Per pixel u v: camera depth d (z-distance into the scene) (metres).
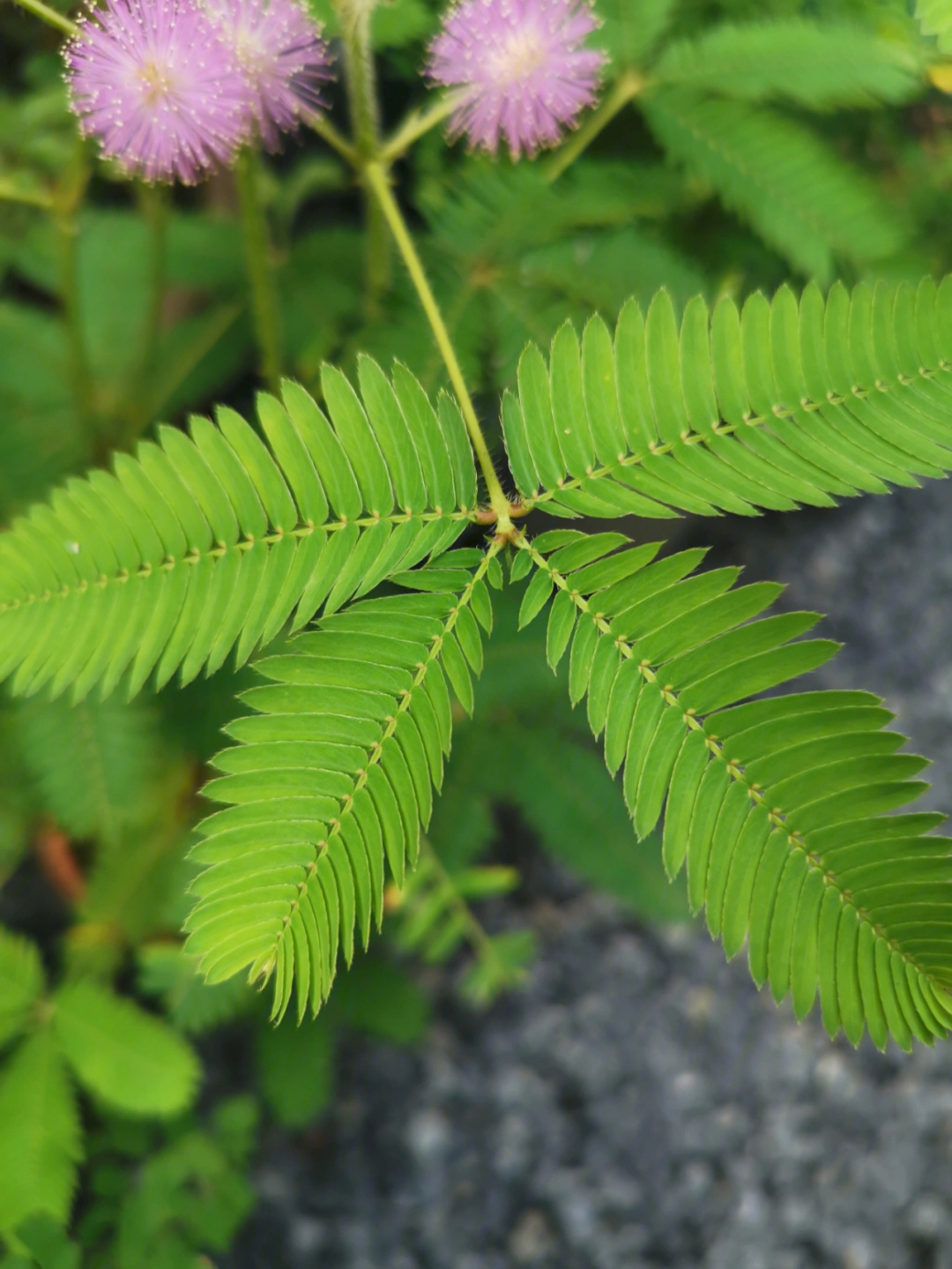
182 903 0.35
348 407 0.24
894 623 0.57
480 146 0.30
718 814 0.23
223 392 0.39
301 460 0.24
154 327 0.35
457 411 0.24
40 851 0.42
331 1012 0.39
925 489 0.60
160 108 0.24
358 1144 0.47
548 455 0.24
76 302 0.32
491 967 0.37
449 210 0.31
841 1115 0.49
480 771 0.38
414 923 0.37
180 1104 0.33
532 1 0.25
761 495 0.24
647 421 0.24
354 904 0.23
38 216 0.38
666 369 0.24
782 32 0.31
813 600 0.56
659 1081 0.49
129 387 0.36
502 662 0.34
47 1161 0.32
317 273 0.35
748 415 0.24
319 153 0.40
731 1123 0.49
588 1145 0.48
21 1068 0.33
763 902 0.23
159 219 0.33
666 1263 0.47
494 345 0.31
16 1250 0.31
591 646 0.23
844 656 0.56
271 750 0.23
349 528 0.24
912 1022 0.22
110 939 0.37
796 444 0.24
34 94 0.33
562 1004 0.50
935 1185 0.48
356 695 0.23
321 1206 0.46
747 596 0.23
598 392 0.24
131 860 0.36
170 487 0.24
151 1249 0.35
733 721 0.23
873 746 0.23
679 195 0.32
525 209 0.31
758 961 0.23
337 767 0.23
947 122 0.36
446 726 0.23
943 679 0.56
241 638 0.23
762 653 0.23
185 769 0.37
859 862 0.23
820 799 0.23
